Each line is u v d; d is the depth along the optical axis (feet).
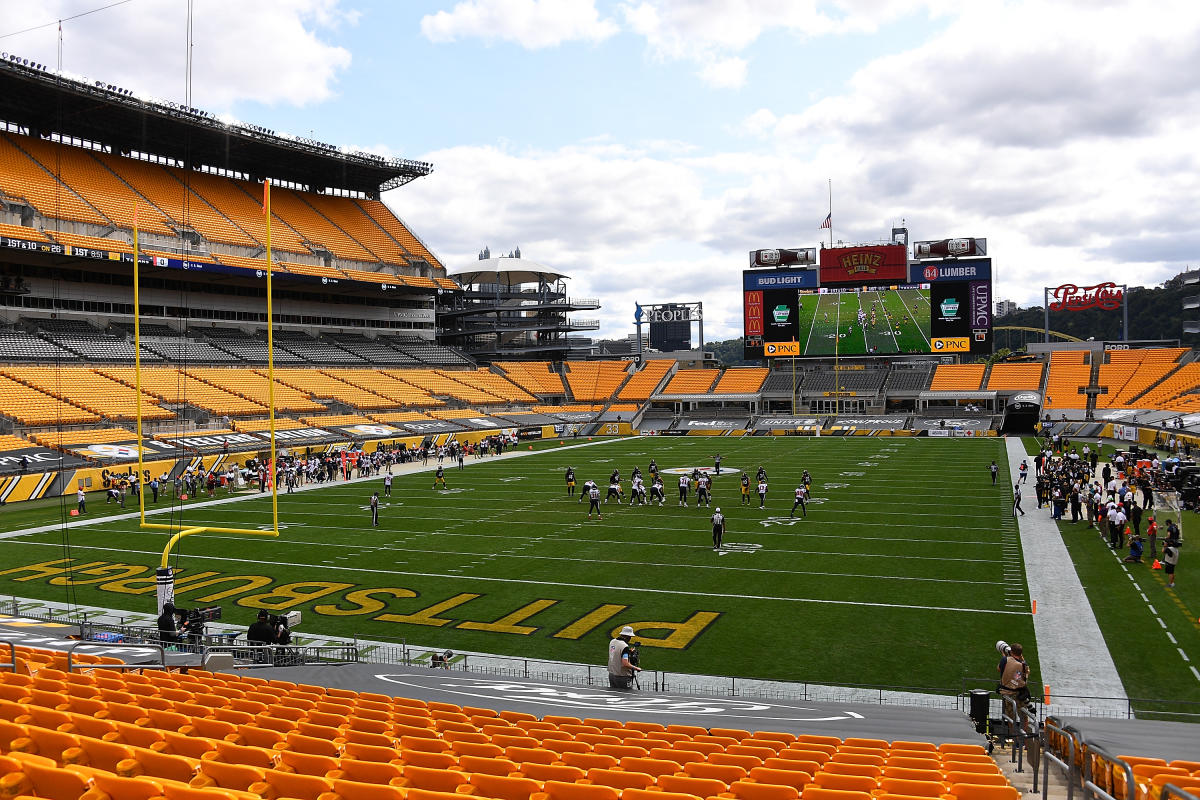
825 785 21.15
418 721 28.66
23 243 145.48
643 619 58.13
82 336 164.86
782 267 228.02
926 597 62.03
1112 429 184.75
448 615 59.62
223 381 171.53
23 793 18.37
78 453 123.85
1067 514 94.89
